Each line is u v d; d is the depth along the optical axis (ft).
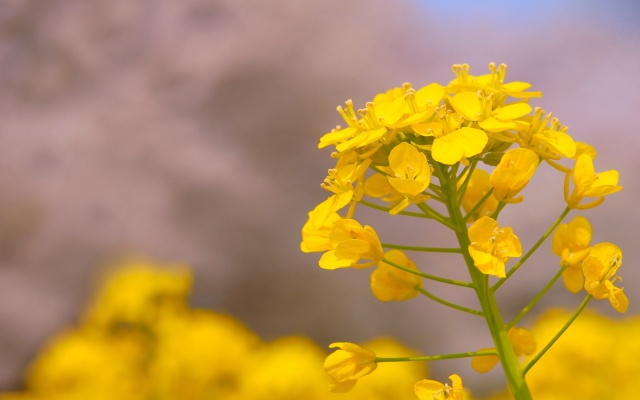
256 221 4.83
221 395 2.42
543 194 4.84
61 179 4.87
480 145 1.36
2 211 4.76
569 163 4.86
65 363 2.48
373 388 2.31
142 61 5.22
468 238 1.40
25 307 4.68
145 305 2.52
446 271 4.84
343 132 1.40
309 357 2.46
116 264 4.70
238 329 2.61
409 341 4.73
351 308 4.85
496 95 1.40
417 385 1.39
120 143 4.94
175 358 2.43
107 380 2.42
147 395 2.42
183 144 4.90
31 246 4.80
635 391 2.04
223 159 4.87
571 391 2.07
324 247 1.41
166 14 5.27
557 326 2.16
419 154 1.36
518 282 4.73
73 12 5.36
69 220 4.79
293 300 4.85
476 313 1.42
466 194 1.46
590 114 5.42
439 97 1.38
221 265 4.78
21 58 5.33
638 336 2.09
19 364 4.69
